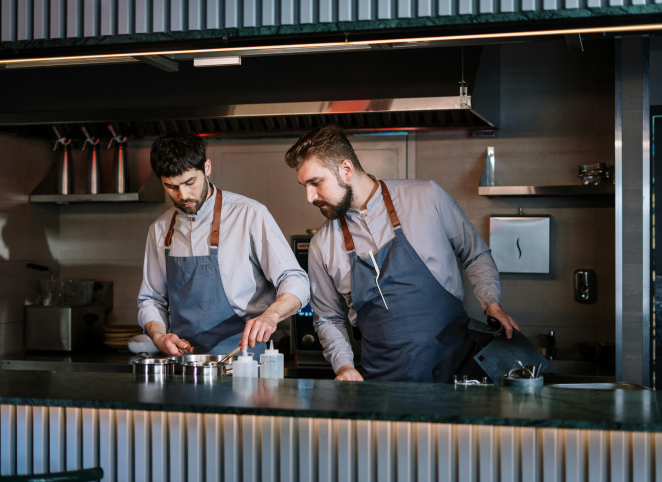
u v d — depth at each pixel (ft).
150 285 8.22
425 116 11.20
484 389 5.17
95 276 12.98
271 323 6.34
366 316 7.80
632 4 5.31
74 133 12.25
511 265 11.23
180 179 7.06
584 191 10.33
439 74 9.10
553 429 4.26
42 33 6.37
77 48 6.38
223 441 4.66
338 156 7.12
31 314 11.68
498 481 4.33
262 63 9.61
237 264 7.68
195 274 7.70
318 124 11.49
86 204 13.03
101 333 12.40
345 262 7.79
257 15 5.97
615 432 4.17
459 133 11.62
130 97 9.98
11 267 11.79
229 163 12.37
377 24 5.71
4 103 10.35
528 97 11.43
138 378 5.70
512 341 6.88
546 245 11.12
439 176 11.70
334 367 7.58
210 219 7.77
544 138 11.35
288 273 7.47
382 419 4.34
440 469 4.38
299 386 5.31
